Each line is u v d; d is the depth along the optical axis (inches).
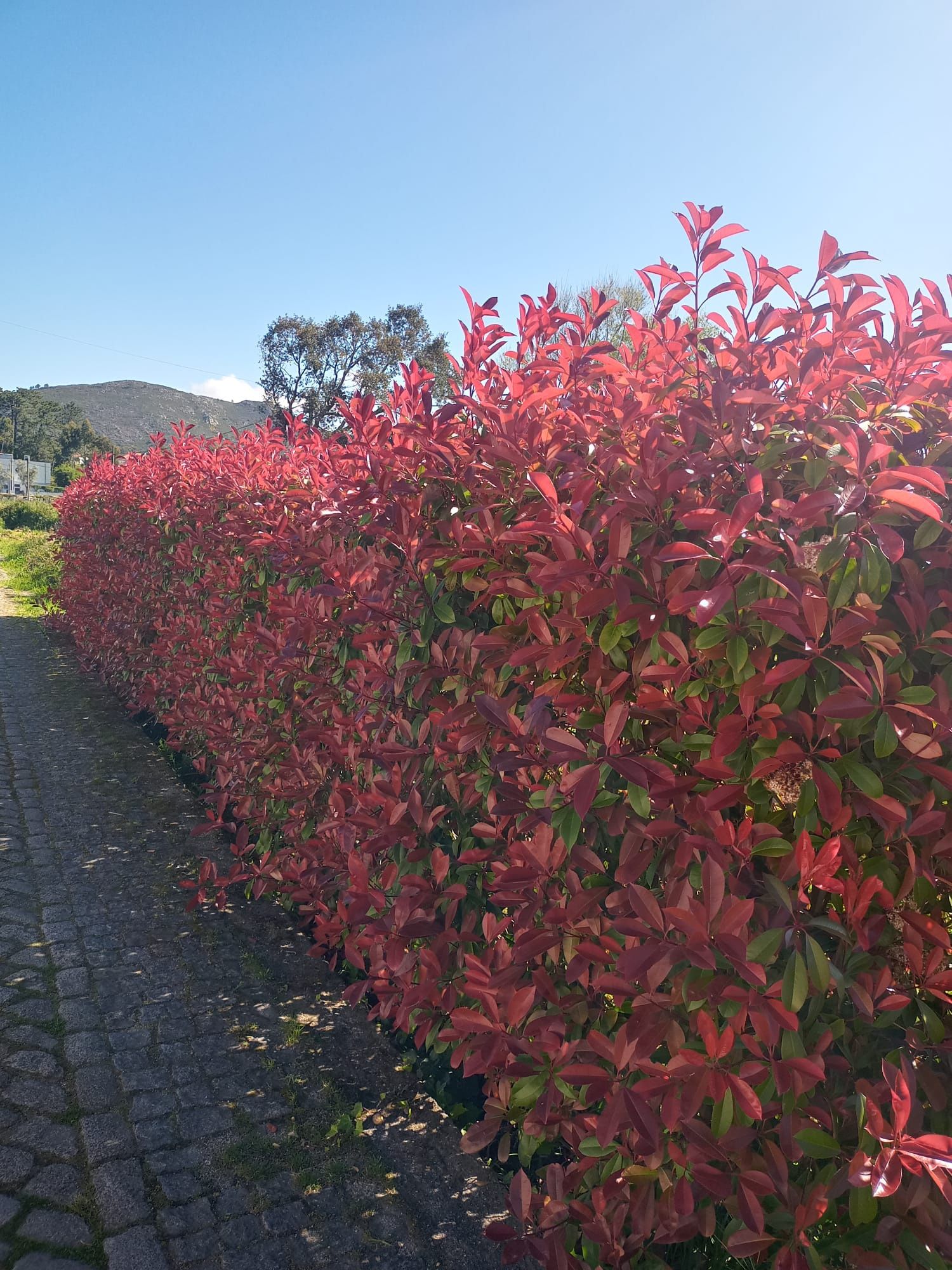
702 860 77.7
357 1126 112.8
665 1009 73.6
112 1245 90.6
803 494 74.5
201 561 244.4
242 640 183.5
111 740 282.8
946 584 71.6
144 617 300.4
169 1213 95.9
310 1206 99.8
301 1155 107.4
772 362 81.7
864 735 70.1
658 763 73.5
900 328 74.9
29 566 748.0
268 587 187.6
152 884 181.6
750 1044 68.4
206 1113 113.1
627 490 77.4
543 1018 86.7
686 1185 72.1
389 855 123.3
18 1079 115.0
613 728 74.7
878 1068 72.5
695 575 75.3
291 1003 142.7
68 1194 97.0
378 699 123.0
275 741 169.8
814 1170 72.4
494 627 100.8
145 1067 121.0
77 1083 115.3
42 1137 105.0
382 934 106.3
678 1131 77.2
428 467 109.0
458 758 107.3
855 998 67.1
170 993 141.2
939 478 62.1
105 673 347.6
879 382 78.9
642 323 108.3
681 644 74.1
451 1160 110.3
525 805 88.5
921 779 69.7
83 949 151.9
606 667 81.4
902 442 74.6
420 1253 95.1
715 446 76.5
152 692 255.3
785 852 68.6
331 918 145.5
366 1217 99.2
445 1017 114.7
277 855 166.9
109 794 232.7
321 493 155.5
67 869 184.9
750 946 66.9
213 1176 102.3
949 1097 70.1
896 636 69.4
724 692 77.1
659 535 79.4
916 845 70.8
